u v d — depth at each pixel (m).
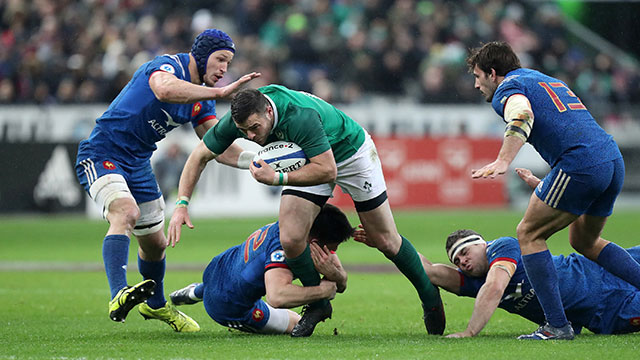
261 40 94.56
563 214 19.73
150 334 22.05
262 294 21.50
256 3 95.19
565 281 20.98
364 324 24.59
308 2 95.19
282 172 19.89
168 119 22.81
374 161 22.12
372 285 35.62
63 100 81.31
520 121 19.16
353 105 84.31
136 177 22.83
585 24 103.50
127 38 88.31
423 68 88.50
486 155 81.38
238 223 69.19
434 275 22.03
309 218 20.67
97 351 18.36
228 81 83.75
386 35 90.50
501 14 97.06
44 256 49.25
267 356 17.44
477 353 17.55
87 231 64.88
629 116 87.06
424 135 80.25
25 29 92.12
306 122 19.97
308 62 89.00
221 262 22.00
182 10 95.81
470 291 22.09
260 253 21.14
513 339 20.02
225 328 23.67
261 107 19.55
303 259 20.66
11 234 62.75
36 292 33.25
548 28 96.06
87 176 22.19
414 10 94.75
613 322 21.14
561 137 19.52
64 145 77.69
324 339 20.50
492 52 20.97
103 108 79.38
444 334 22.55
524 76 20.19
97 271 41.66
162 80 21.50
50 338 21.02
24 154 77.31
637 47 102.12
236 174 78.50
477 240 21.53
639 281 20.92
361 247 55.88
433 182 80.38
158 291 22.94
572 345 18.70
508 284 21.17
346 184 21.89
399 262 21.97
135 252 51.81
